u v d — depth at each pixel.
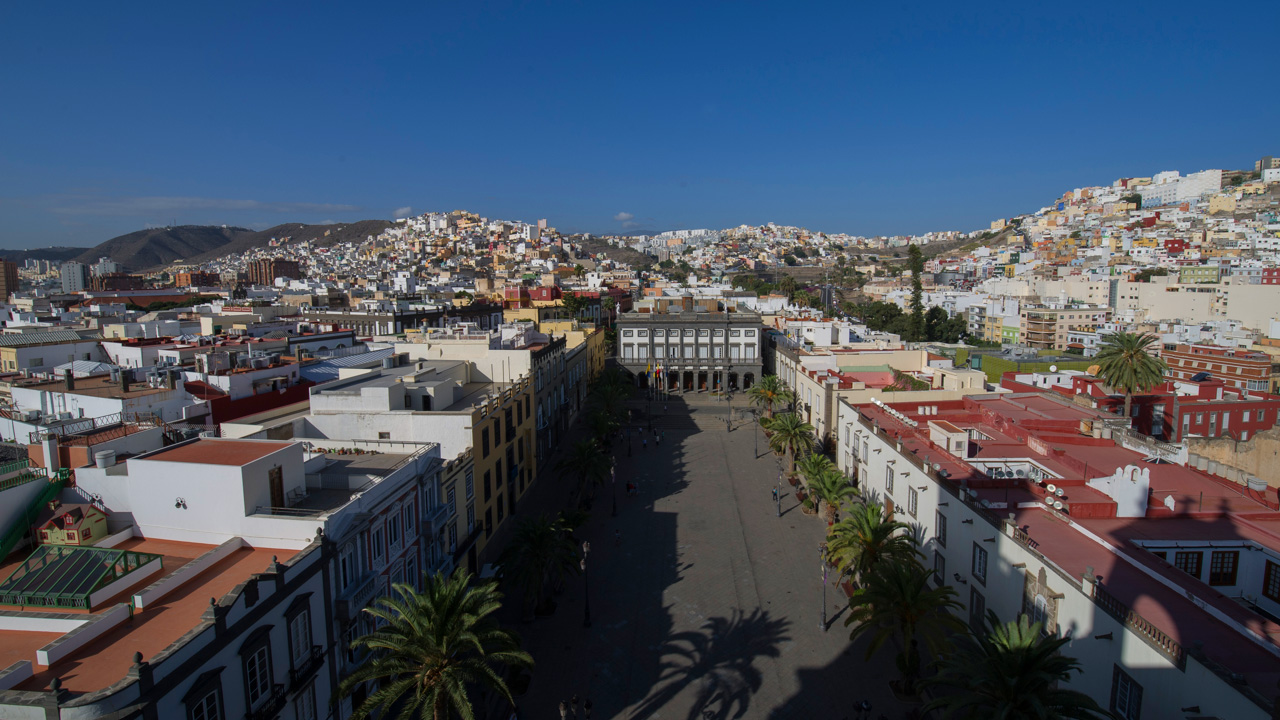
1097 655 25.50
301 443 30.72
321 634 26.33
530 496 63.69
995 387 67.38
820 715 32.81
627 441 85.56
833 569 48.38
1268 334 126.31
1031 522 33.25
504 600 44.50
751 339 114.75
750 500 63.47
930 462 41.09
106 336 76.00
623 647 38.91
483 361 66.44
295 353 73.44
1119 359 69.19
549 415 76.31
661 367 113.50
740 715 32.88
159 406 46.31
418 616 25.08
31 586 22.45
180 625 21.30
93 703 16.48
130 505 27.80
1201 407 72.00
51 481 27.94
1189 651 21.14
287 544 26.69
